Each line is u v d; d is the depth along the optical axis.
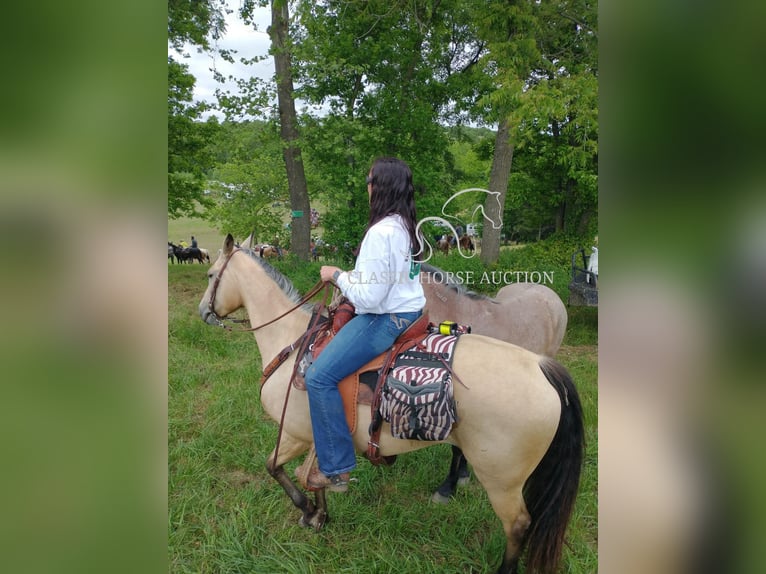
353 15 8.88
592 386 4.57
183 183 9.93
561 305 3.35
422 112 8.94
